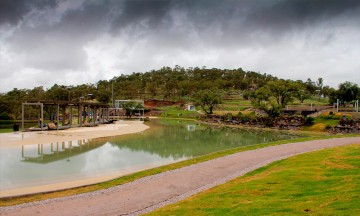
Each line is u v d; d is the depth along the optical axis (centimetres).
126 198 2080
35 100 6962
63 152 4231
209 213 1573
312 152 3516
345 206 1401
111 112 16300
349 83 11675
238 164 3130
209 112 13325
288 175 2336
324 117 8138
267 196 1819
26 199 2130
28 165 3378
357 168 2362
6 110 10369
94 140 5522
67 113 13700
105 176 2897
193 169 2944
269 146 4375
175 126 9319
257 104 9775
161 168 3019
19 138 5472
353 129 6962
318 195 1694
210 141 5681
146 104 18188
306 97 12588
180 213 1622
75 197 2145
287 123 8438
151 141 5544
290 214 1402
